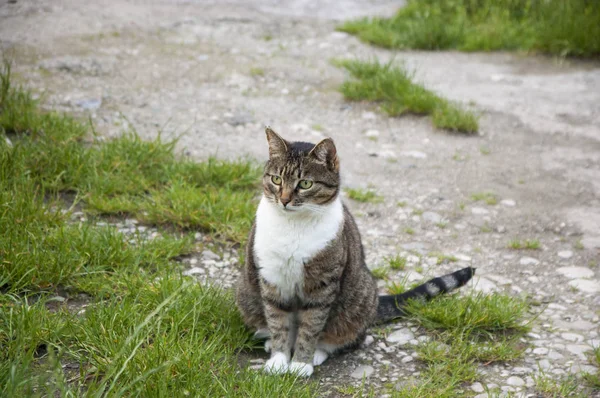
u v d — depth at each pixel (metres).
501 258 2.56
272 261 2.18
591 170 2.94
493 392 2.13
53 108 2.99
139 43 3.67
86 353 2.14
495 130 3.15
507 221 2.71
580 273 2.50
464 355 2.22
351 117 3.18
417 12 4.21
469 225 2.69
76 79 3.20
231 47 3.77
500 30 4.10
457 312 2.29
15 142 2.69
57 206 2.53
